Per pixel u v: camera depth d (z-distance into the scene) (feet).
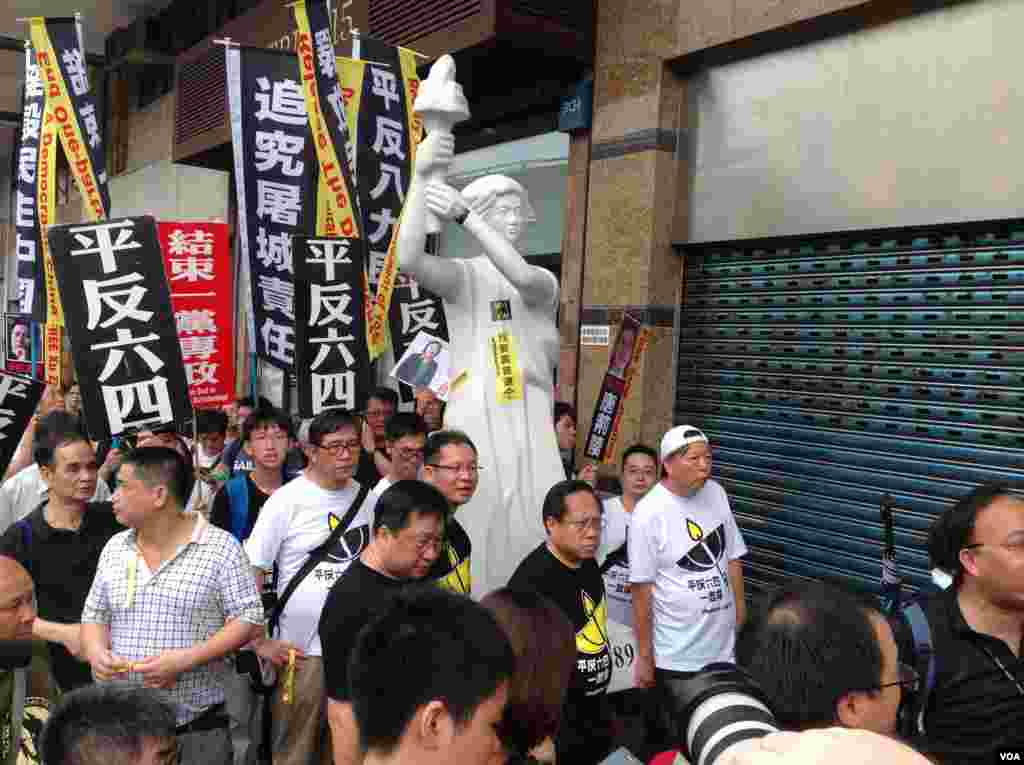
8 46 40.83
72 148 17.74
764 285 18.03
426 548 8.05
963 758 7.05
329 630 7.48
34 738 8.75
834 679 4.35
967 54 14.40
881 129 15.62
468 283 13.28
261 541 10.79
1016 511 7.11
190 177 40.19
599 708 9.50
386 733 4.09
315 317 13.55
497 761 4.75
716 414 19.01
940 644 7.23
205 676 9.04
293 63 15.83
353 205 15.60
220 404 15.02
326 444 10.84
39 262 17.87
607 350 20.01
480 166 25.86
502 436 12.82
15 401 12.66
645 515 11.84
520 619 5.55
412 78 17.79
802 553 17.24
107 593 8.96
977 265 14.65
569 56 20.16
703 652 11.60
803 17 16.05
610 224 19.99
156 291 11.85
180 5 38.19
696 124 18.93
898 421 15.74
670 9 18.62
